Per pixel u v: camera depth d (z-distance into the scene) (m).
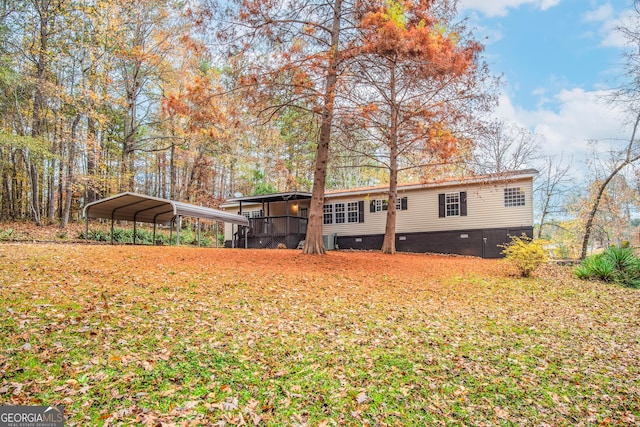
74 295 5.75
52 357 3.75
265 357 4.37
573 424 3.50
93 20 18.14
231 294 6.85
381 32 8.23
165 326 4.93
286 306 6.45
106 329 4.58
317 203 11.88
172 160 27.66
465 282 9.81
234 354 4.34
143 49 21.16
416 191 18.95
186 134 20.78
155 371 3.73
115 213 16.83
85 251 10.02
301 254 11.63
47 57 18.00
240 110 10.27
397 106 11.17
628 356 5.16
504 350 5.21
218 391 3.54
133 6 19.86
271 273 8.90
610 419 3.59
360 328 5.68
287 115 11.82
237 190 35.44
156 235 22.48
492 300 8.14
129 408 3.09
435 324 6.14
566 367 4.73
